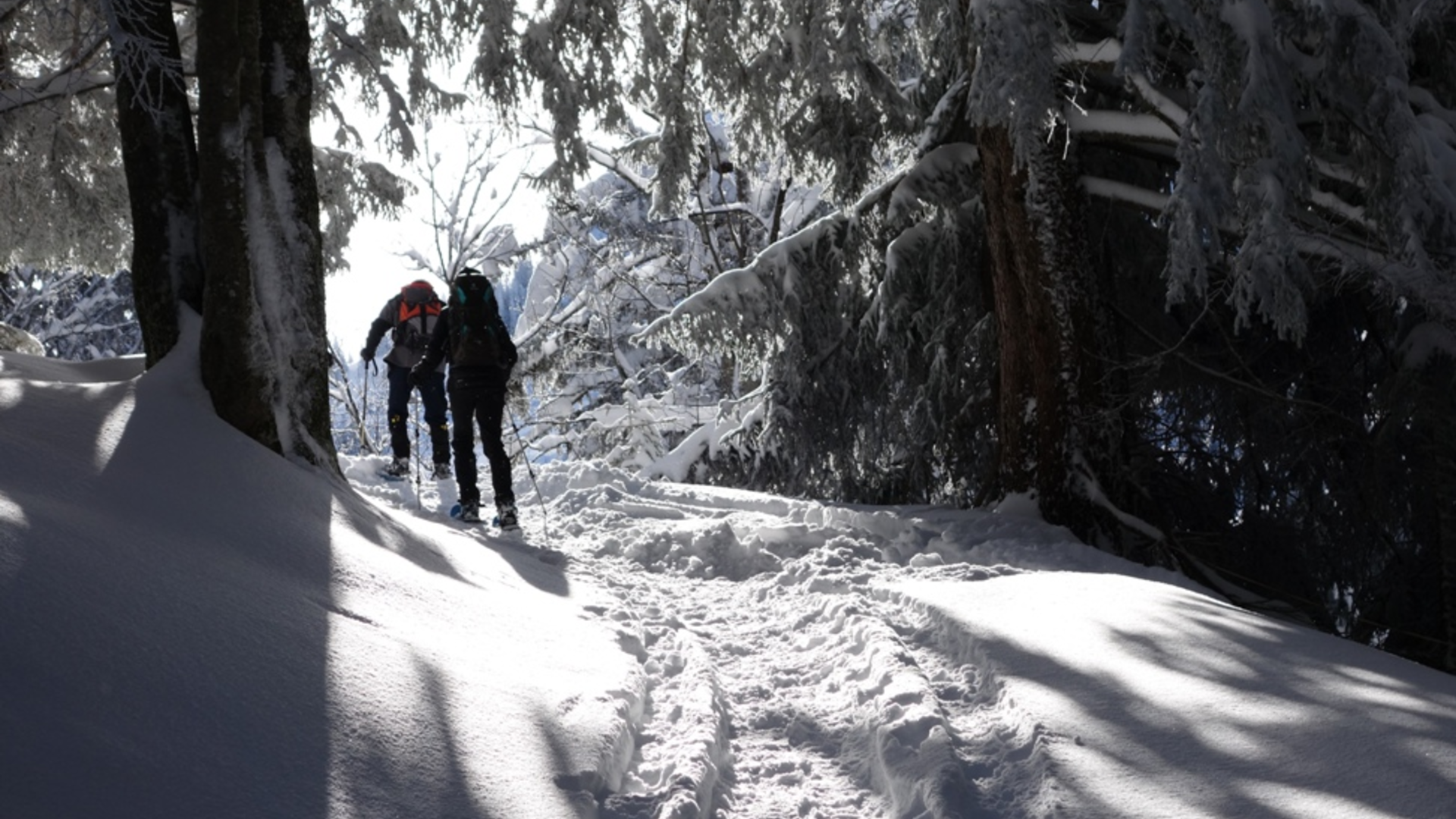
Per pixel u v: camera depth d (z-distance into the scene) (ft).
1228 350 41.16
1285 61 25.12
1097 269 36.04
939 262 41.06
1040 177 32.58
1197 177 24.23
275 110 21.42
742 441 52.65
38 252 39.01
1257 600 33.30
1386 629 37.99
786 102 38.58
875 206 41.19
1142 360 32.42
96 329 85.20
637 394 77.66
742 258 72.90
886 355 44.47
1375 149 25.34
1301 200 26.53
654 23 35.94
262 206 20.65
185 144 20.47
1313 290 28.02
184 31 33.73
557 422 77.00
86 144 36.06
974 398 43.60
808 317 43.45
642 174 74.49
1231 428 44.01
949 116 38.58
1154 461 41.52
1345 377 40.65
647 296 77.77
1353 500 41.96
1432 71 29.89
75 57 24.89
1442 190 24.41
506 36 33.73
